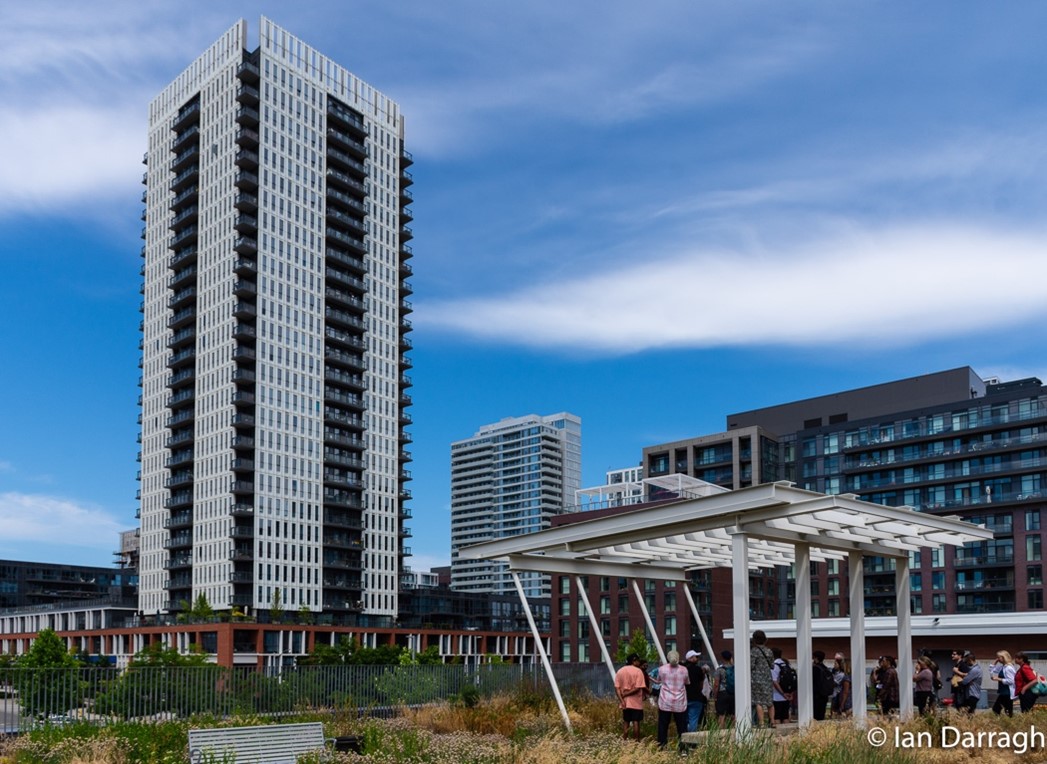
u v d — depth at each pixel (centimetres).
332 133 14412
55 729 2202
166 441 13588
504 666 3341
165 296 14175
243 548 12369
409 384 15100
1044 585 10725
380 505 14225
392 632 13425
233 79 13475
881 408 13400
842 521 2086
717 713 2155
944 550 11544
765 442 13250
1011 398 11350
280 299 13250
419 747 1667
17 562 17425
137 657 9125
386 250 15100
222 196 13362
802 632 2078
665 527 2189
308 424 13312
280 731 1560
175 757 1755
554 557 2512
